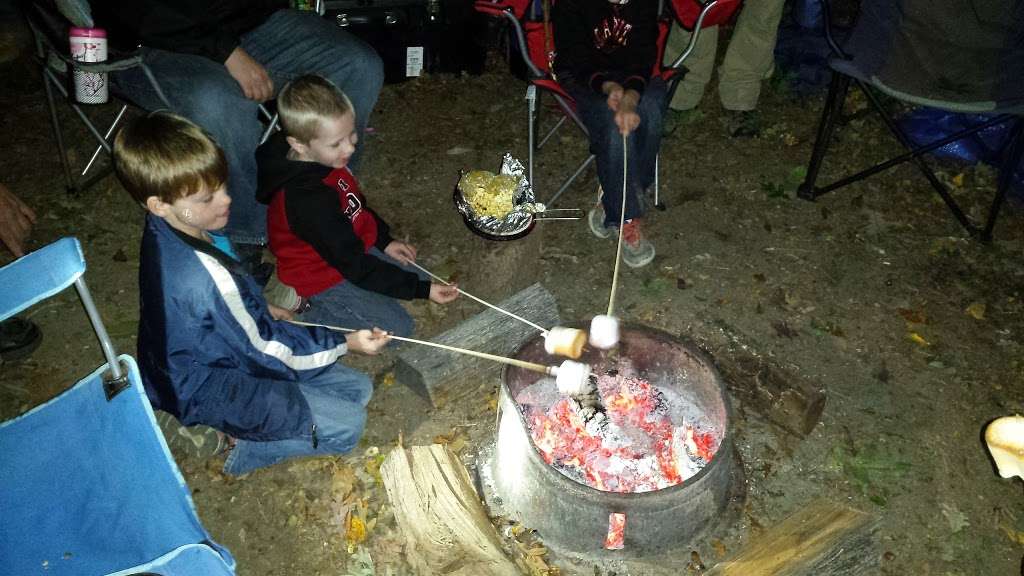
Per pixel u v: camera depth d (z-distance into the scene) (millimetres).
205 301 2279
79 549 1781
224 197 2361
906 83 3732
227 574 1749
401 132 4562
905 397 3195
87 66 3102
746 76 4559
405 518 2607
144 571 1692
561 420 2723
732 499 2775
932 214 4090
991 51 3822
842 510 2537
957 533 2740
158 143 2176
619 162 3459
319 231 2754
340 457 2906
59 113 4480
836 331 3463
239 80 3266
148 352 2344
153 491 1855
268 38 3576
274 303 3033
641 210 3604
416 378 3035
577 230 3939
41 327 3379
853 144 4551
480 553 2477
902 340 3432
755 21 4320
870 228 4000
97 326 1942
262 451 2779
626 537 2436
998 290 3684
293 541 2668
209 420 2471
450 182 4242
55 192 4012
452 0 4695
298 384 2742
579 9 3689
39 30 3201
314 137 2631
